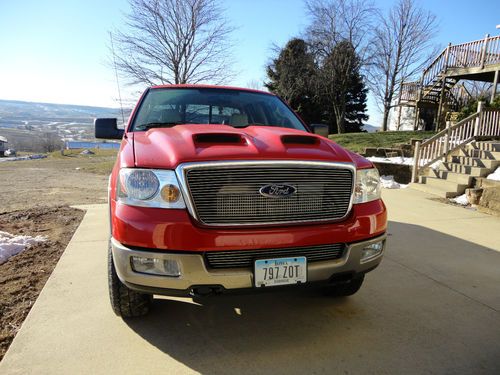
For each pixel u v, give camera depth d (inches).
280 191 86.0
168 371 84.2
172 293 85.1
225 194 83.7
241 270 83.7
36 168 657.6
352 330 103.0
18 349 90.4
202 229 81.9
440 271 146.6
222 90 152.2
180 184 82.5
